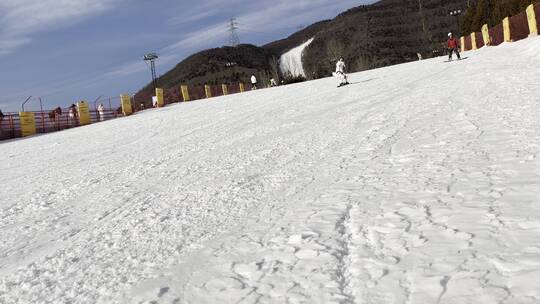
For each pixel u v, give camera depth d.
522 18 33.41
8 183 10.99
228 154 9.52
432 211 3.62
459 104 9.30
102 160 12.52
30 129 34.12
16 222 6.66
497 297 2.27
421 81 17.44
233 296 2.87
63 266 4.25
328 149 7.70
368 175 5.31
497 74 13.22
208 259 3.62
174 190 6.93
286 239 3.68
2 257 5.02
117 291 3.36
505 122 6.55
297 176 6.16
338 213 4.09
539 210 3.21
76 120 39.22
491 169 4.46
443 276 2.58
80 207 6.97
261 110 18.88
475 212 3.41
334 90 22.58
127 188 7.82
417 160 5.50
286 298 2.71
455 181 4.30
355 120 10.66
